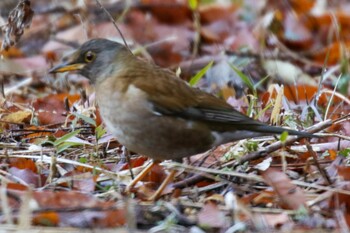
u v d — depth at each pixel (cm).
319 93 1372
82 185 1068
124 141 1074
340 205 1006
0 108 1381
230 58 1727
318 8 2095
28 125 1313
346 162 1130
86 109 1338
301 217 977
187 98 1065
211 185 1081
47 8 1977
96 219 954
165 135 1060
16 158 1157
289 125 1238
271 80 1634
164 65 1828
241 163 1125
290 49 1944
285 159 1143
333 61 1834
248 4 2083
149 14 1970
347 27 2023
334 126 1280
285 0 2030
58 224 955
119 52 1093
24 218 924
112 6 1948
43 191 1020
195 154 1095
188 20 1988
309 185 1054
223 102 1088
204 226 962
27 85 1638
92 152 1196
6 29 1377
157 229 940
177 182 1096
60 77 1642
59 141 1158
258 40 1852
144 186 1082
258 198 1026
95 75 1105
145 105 1047
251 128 1083
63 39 1841
